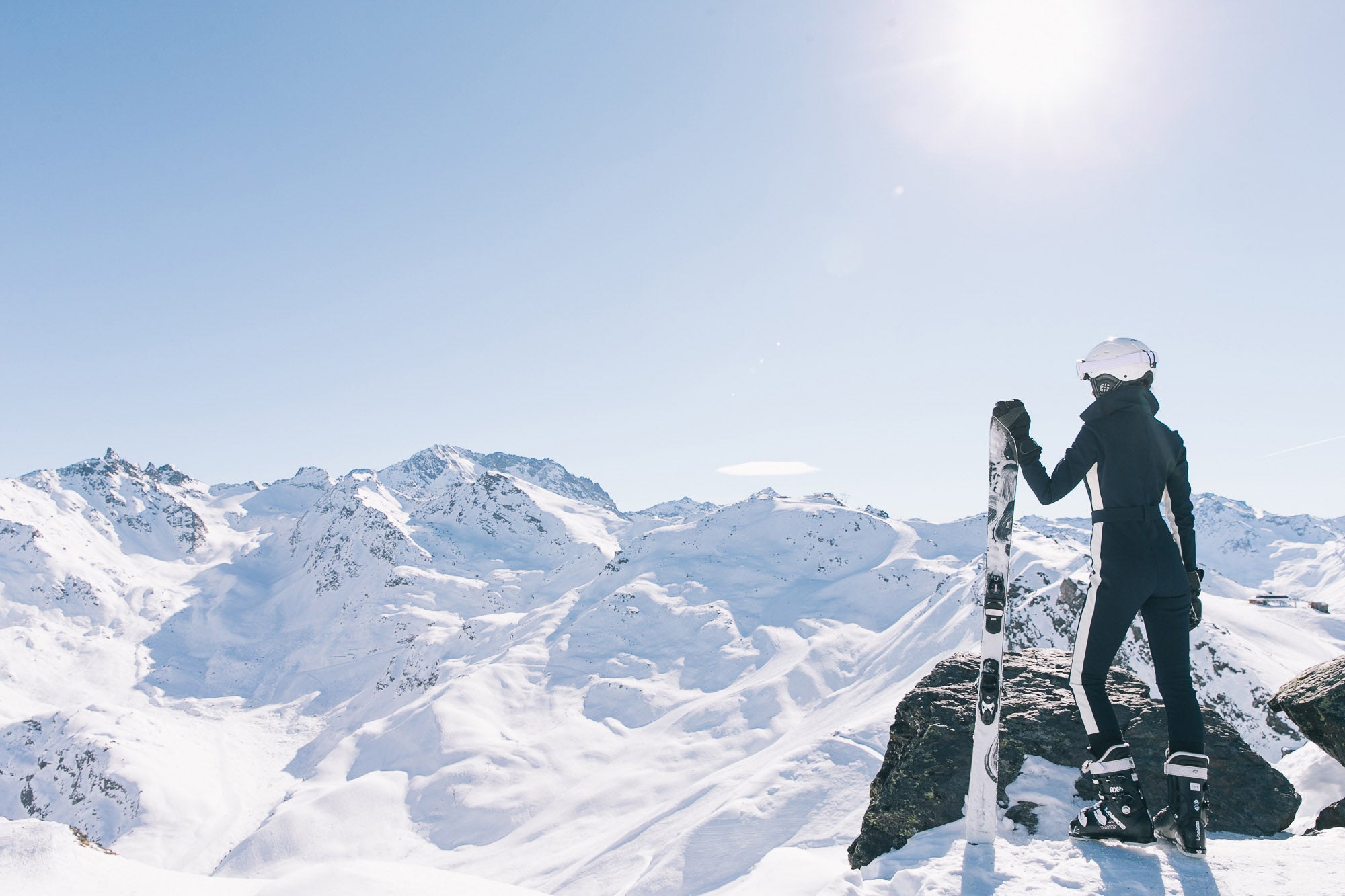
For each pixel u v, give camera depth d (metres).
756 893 4.68
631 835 86.12
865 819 4.98
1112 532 3.62
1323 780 5.68
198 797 165.25
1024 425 3.78
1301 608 106.25
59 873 4.51
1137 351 3.73
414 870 4.93
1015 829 4.07
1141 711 4.95
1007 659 6.19
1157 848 3.52
